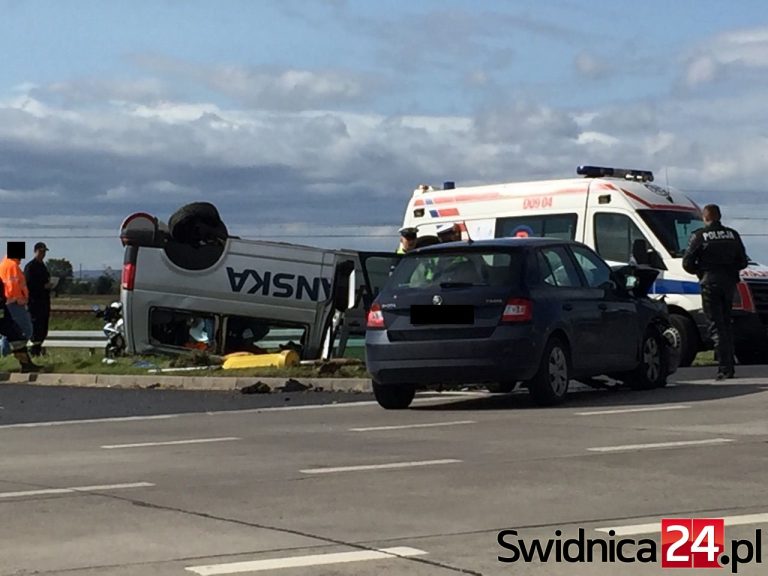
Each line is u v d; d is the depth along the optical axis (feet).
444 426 41.78
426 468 32.22
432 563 21.89
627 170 73.05
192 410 50.98
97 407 53.01
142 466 34.42
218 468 33.50
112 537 24.84
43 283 82.79
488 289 46.14
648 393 51.44
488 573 21.18
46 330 83.20
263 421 45.78
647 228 68.90
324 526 25.26
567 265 49.32
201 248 69.00
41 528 25.96
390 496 28.37
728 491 27.81
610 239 69.77
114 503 28.58
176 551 23.41
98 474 33.14
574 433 38.45
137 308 68.64
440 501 27.58
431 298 46.60
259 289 69.00
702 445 34.78
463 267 47.09
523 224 72.59
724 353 57.57
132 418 48.83
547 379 46.55
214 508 27.58
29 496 29.81
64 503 28.76
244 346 69.82
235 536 24.56
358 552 22.82
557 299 47.44
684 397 49.06
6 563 22.82
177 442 39.81
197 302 68.85
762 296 69.21
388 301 47.44
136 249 68.69
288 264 69.36
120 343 73.82
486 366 45.65
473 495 28.19
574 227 70.79
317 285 69.21
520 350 45.55
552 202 71.77
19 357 66.64
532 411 45.60
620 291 51.93
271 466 33.53
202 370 62.54
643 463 31.94
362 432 40.86
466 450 35.42
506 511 26.27
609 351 50.06
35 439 42.39
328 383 57.06
